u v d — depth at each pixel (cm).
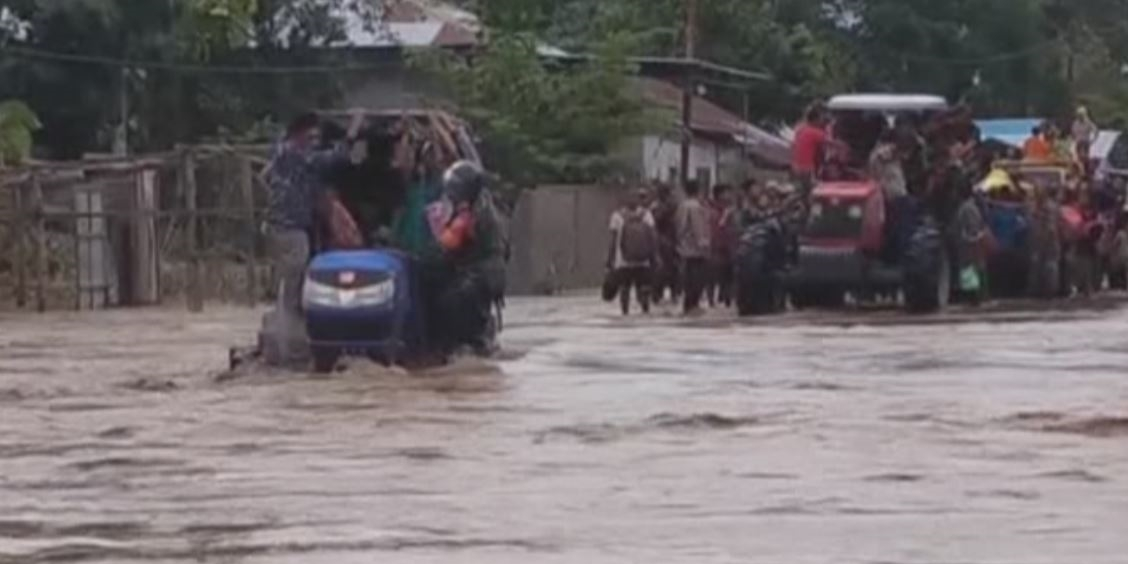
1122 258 6531
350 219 3325
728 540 1694
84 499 1977
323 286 3244
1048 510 1839
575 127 7706
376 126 3347
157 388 3148
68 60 6975
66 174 5831
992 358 3472
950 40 11794
